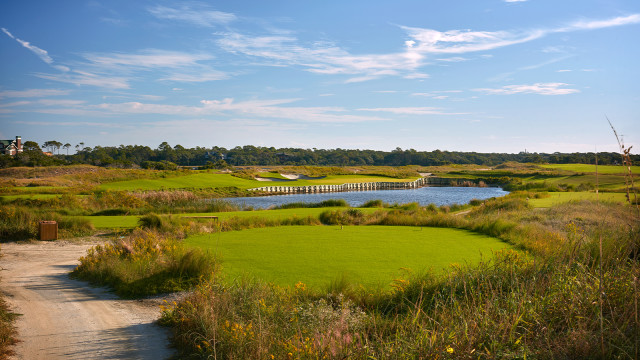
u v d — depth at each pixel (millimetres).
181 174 62250
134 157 146375
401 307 6086
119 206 26391
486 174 102125
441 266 9812
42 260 11844
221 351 4895
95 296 8156
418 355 3658
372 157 193250
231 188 56219
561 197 28312
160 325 6410
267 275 9062
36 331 6129
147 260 9867
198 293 6715
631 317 3486
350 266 9922
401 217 20094
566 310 3961
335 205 30547
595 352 3225
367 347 3916
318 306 5805
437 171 120812
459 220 18672
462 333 3863
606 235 6453
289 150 198125
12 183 42562
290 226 18844
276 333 5008
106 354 5281
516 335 3809
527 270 5711
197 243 13555
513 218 17906
